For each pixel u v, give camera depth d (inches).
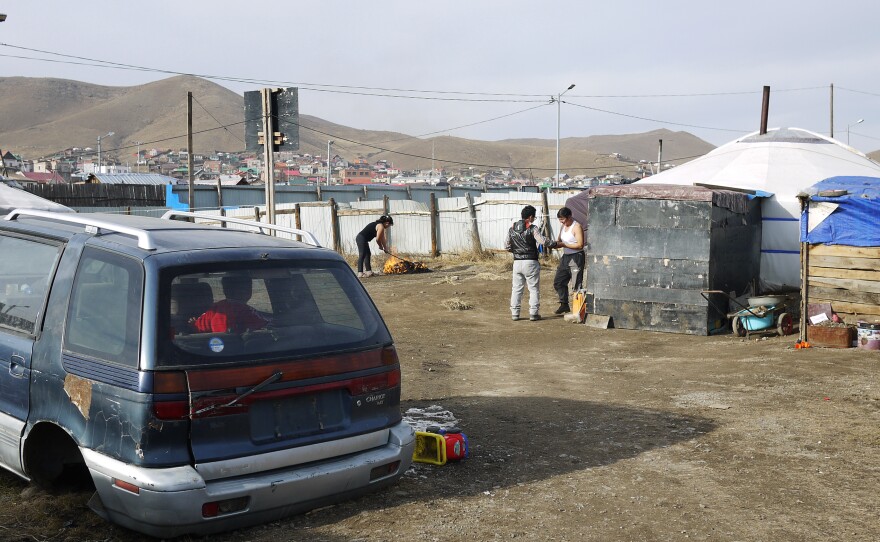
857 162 667.4
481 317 573.9
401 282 800.3
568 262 571.5
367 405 192.9
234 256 186.7
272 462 174.7
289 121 453.7
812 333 418.0
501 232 1047.0
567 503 199.5
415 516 189.9
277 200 1469.0
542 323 542.6
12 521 183.3
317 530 181.2
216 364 170.7
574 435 263.6
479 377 367.2
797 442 251.0
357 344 192.9
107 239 190.4
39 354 189.6
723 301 509.7
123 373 168.7
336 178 7800.2
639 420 282.4
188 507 163.5
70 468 201.8
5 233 219.0
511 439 258.7
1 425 198.1
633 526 184.4
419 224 1100.5
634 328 513.0
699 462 232.8
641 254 507.2
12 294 207.0
